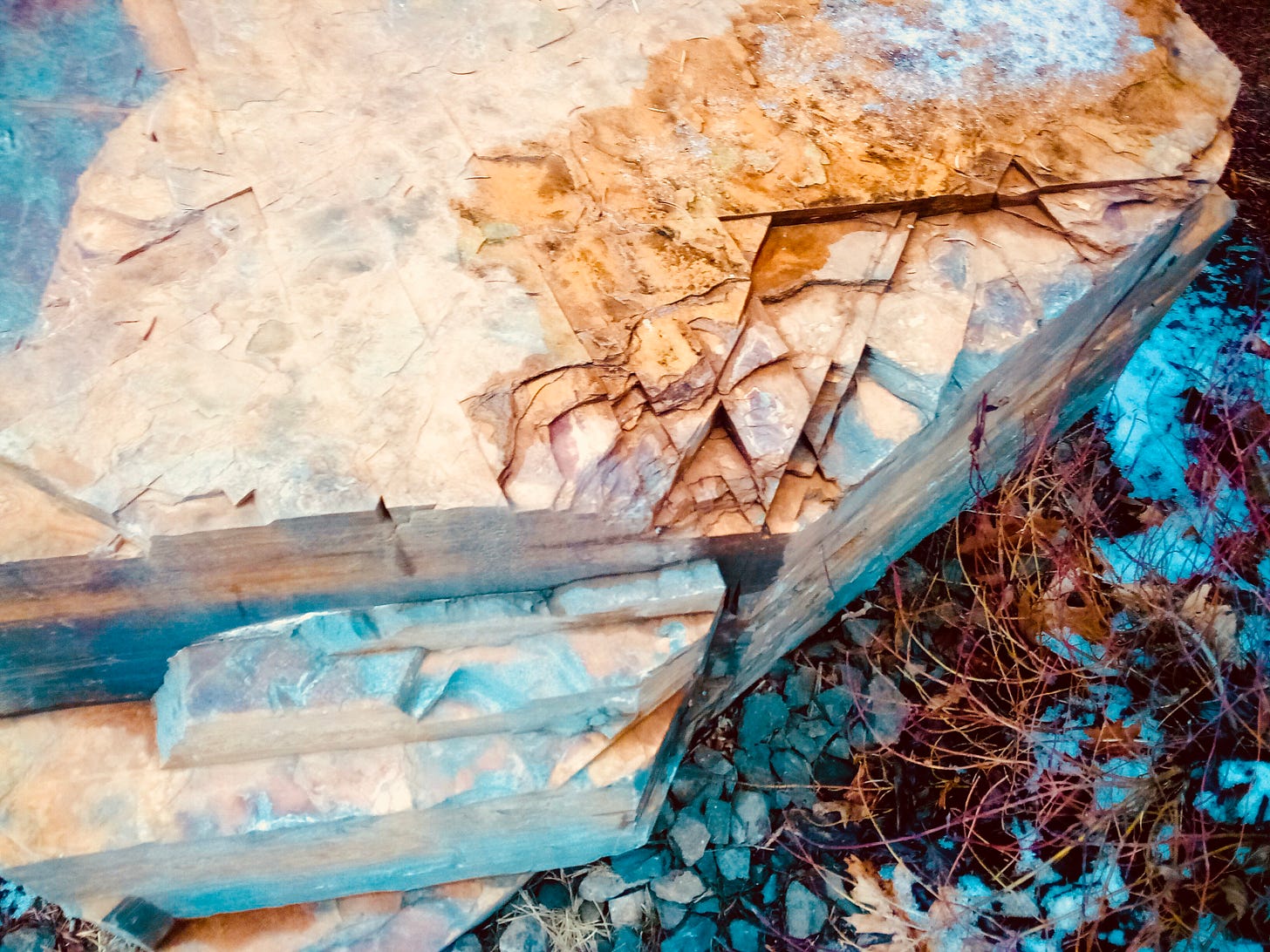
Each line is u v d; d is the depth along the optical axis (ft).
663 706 6.25
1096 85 7.23
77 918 6.61
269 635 5.58
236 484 4.87
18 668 5.45
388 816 5.69
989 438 7.63
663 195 6.15
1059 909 6.95
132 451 4.93
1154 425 9.14
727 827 7.16
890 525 7.42
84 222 5.66
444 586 5.57
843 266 6.19
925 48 7.22
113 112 6.13
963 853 7.08
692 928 6.81
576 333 5.48
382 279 5.57
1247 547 8.23
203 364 5.22
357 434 5.04
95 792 5.56
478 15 6.93
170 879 5.88
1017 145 6.79
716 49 7.01
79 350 5.23
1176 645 7.67
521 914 6.91
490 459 5.04
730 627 6.48
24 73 6.23
